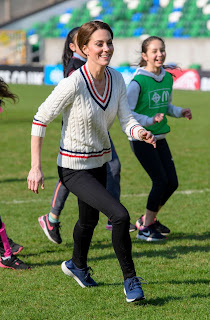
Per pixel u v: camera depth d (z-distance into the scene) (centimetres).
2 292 661
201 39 5044
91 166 607
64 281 698
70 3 6369
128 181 1407
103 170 632
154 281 690
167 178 872
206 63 5075
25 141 2136
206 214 1052
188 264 757
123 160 1733
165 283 683
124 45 5303
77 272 658
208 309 598
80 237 634
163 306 608
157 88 846
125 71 4372
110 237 909
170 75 875
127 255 588
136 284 587
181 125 2614
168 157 880
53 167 1614
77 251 646
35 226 980
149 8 5938
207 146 2006
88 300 630
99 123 592
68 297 640
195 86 4556
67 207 1132
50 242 883
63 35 5828
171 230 942
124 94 618
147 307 606
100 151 610
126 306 611
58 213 841
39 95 4119
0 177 1465
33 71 5041
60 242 857
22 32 6069
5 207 1130
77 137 592
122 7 6062
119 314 589
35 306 616
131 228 947
